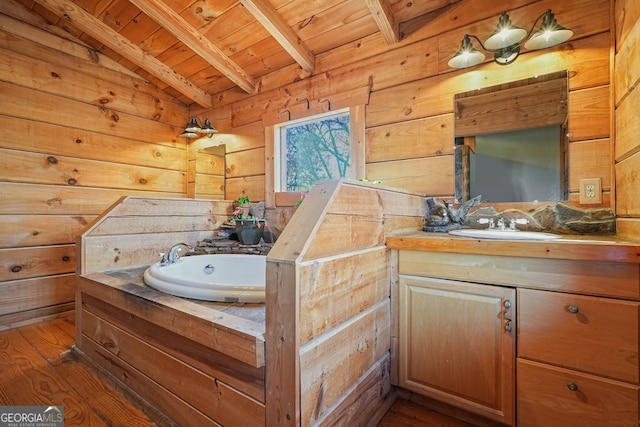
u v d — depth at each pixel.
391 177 2.14
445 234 1.60
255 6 1.98
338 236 1.13
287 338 0.92
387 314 1.47
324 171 2.62
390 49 2.16
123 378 1.53
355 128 2.29
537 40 1.55
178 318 1.21
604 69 1.52
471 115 1.87
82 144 2.66
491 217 1.78
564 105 1.61
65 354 1.88
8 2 2.29
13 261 2.31
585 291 1.08
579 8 1.58
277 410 0.94
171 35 2.49
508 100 1.76
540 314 1.15
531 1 1.70
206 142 3.30
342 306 1.14
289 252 0.96
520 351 1.19
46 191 2.46
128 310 1.46
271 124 2.80
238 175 3.06
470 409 1.30
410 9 2.01
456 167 1.91
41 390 1.51
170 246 2.36
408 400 1.49
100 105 2.77
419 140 2.04
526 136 1.71
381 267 1.44
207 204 2.67
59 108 2.54
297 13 2.12
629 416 1.01
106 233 1.99
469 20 1.88
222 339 1.05
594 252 1.04
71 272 2.59
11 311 2.29
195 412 1.19
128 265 2.09
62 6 2.22
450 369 1.34
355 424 1.20
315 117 2.56
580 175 1.57
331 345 1.07
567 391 1.10
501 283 1.23
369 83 2.24
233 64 2.69
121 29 2.49
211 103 3.26
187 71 2.92
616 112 1.42
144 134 3.09
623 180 1.34
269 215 2.82
